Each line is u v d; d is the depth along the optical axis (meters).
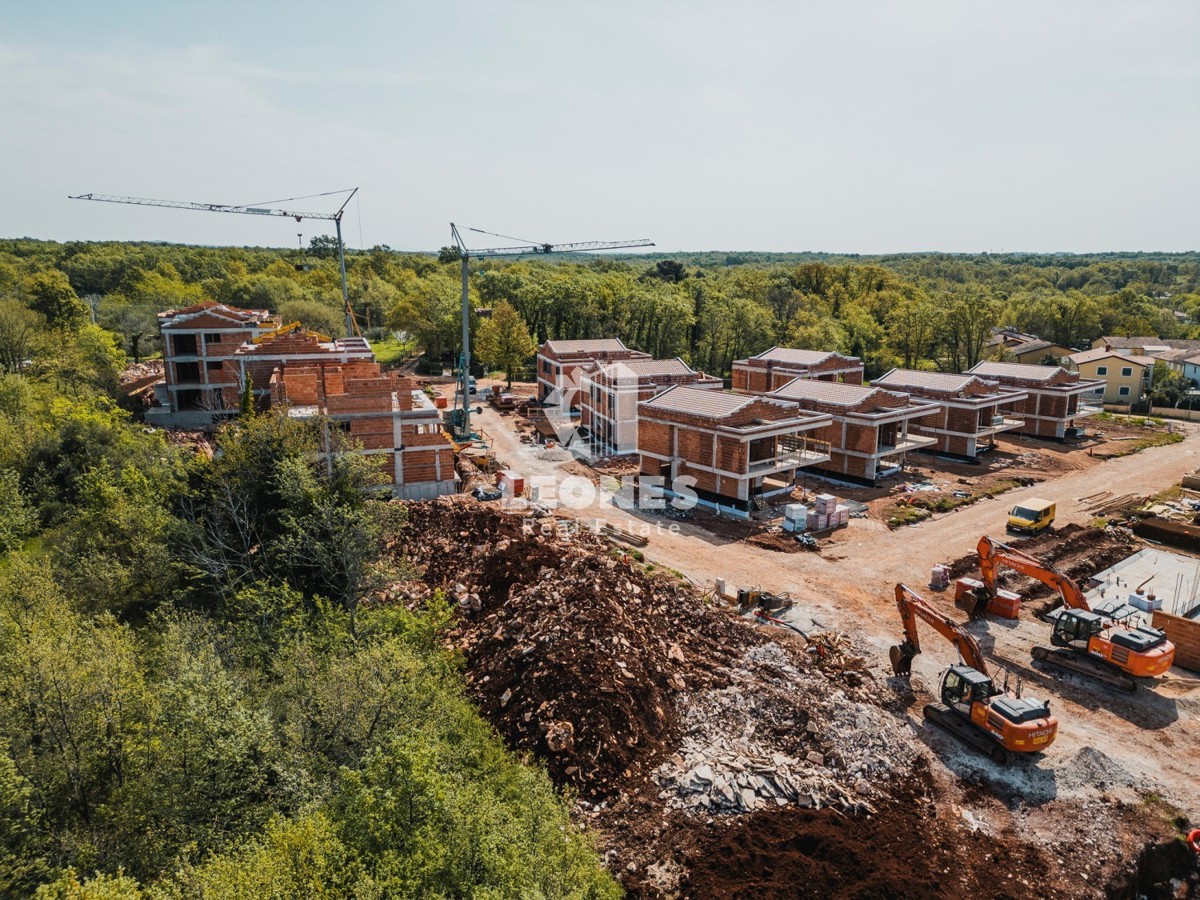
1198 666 31.80
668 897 19.77
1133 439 76.38
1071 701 29.22
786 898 19.64
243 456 40.84
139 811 19.98
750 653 30.84
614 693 25.70
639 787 23.48
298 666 25.77
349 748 22.20
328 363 68.31
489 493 51.78
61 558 38.84
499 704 27.14
